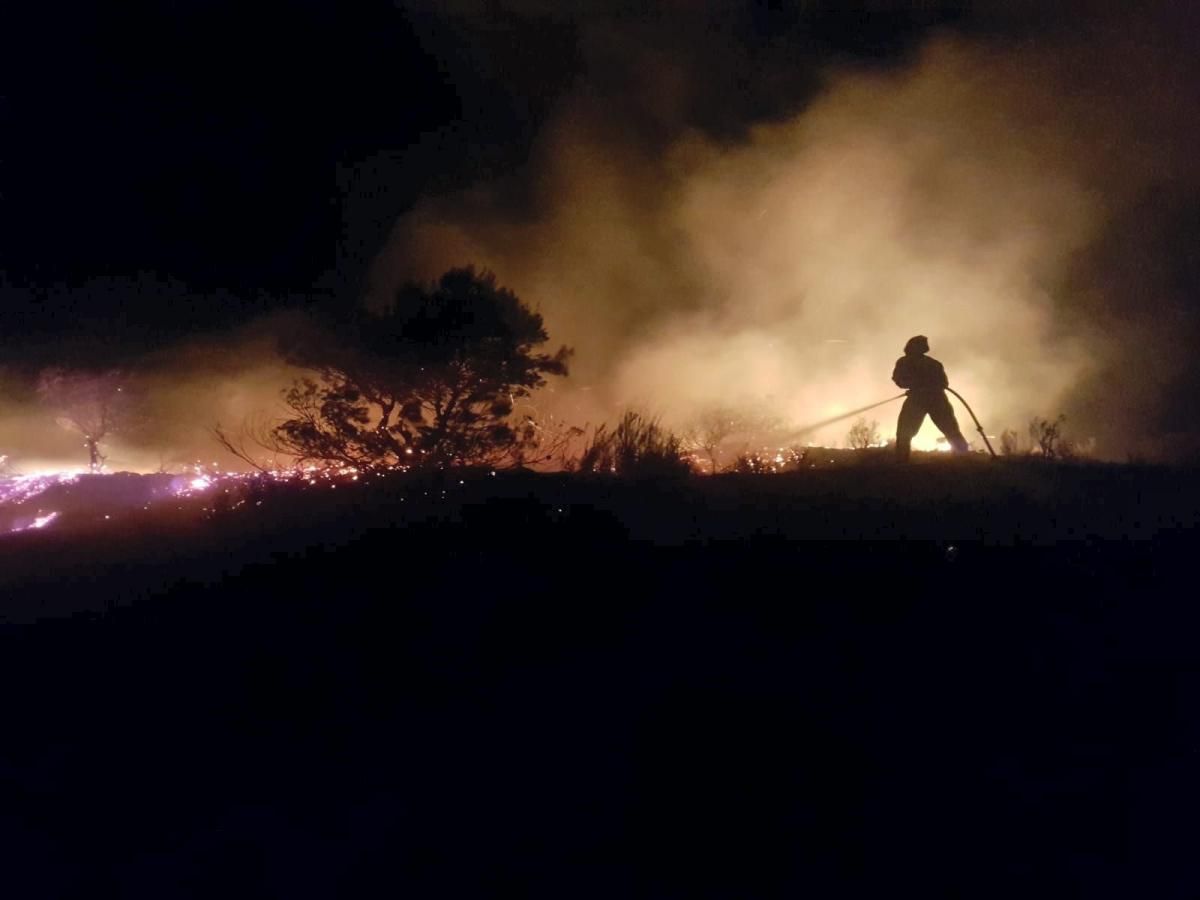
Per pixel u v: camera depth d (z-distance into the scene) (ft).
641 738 19.77
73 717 22.82
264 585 28.45
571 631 24.21
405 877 17.12
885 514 31.07
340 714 21.90
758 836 17.40
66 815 19.49
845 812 17.79
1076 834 17.13
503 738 20.40
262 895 17.03
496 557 28.55
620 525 30.40
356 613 26.04
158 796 19.86
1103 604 23.89
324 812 18.90
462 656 23.63
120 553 33.01
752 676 21.40
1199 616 23.13
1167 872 16.35
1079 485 35.63
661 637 23.44
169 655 25.08
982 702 20.39
